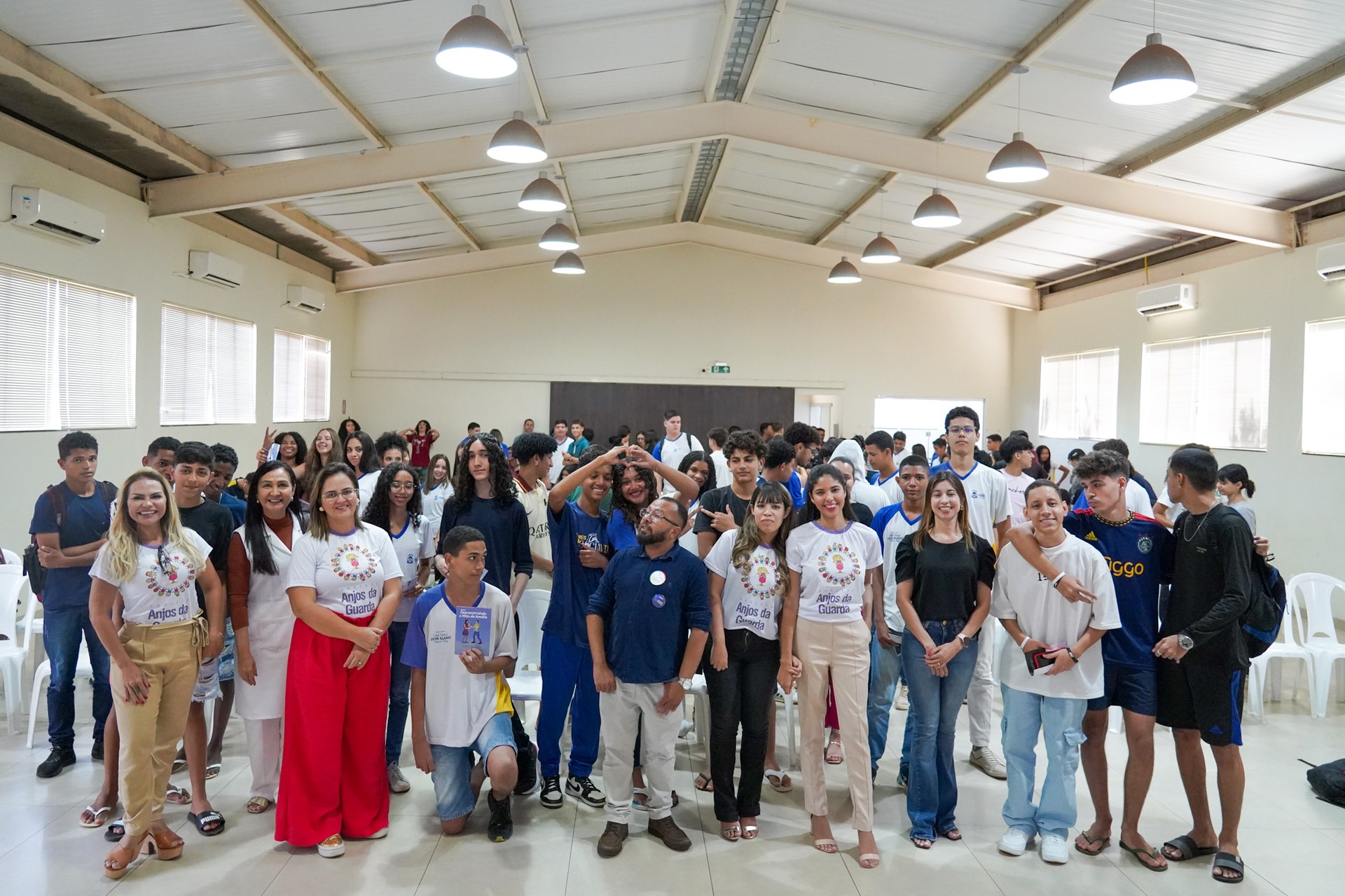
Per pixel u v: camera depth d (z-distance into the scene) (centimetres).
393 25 557
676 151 949
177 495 342
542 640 380
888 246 845
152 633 292
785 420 1321
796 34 651
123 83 574
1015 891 288
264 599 333
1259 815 351
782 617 321
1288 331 773
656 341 1309
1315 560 734
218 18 507
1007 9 551
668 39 661
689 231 1305
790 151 902
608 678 312
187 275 790
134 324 706
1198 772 310
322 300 1098
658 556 314
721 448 578
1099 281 1113
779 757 411
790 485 445
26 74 522
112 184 682
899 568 328
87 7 478
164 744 297
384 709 322
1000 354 1340
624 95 758
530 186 656
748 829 326
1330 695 519
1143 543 311
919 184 925
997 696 514
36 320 591
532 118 764
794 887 289
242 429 909
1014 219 995
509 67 431
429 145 774
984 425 1339
